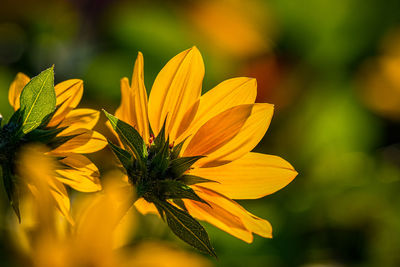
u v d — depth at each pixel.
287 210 0.68
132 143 0.44
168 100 0.46
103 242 0.43
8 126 0.43
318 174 0.75
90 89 0.74
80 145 0.44
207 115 0.46
